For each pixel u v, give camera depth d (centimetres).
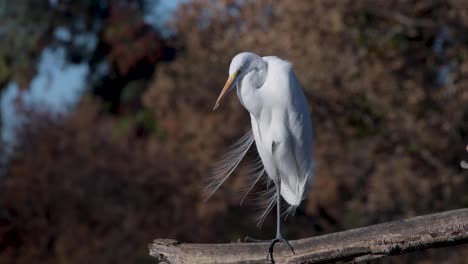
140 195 1981
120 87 2612
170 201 1905
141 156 2047
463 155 1452
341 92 1463
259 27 1520
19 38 2631
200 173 1641
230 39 1506
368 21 1481
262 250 609
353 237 592
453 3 1400
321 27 1416
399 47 1504
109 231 2033
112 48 2506
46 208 2103
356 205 1424
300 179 719
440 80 1556
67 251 1998
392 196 1412
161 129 1814
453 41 1471
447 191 1418
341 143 1502
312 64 1433
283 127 693
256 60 696
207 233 1798
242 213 1691
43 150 2177
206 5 1536
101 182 2080
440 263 1377
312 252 596
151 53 2377
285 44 1418
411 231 586
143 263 1941
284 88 686
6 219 2089
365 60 1477
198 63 1582
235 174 1527
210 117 1548
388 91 1452
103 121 2338
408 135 1457
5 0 2634
